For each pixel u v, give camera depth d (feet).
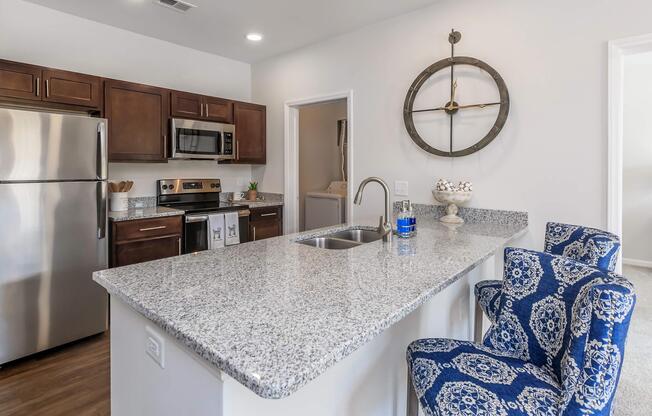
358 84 11.44
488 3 8.93
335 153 19.45
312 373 2.39
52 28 10.24
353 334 2.85
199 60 13.44
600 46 7.64
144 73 12.07
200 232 11.64
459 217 9.21
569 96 8.00
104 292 9.03
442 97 9.68
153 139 11.28
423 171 10.17
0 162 7.28
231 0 9.60
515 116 8.66
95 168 8.63
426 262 5.15
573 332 2.95
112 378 4.27
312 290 3.90
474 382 3.32
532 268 3.83
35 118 7.68
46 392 6.82
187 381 3.08
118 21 10.96
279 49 13.23
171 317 3.15
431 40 9.87
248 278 4.32
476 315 6.59
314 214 16.87
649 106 15.52
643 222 15.85
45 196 7.91
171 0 9.66
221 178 14.48
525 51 8.48
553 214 8.27
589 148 7.82
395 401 4.96
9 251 7.52
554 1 8.11
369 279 4.31
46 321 8.10
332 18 10.62
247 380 2.29
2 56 9.50
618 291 2.73
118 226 9.75
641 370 7.45
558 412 2.95
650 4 7.14
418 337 5.34
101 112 10.19
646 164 15.70
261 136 14.40
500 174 8.93
